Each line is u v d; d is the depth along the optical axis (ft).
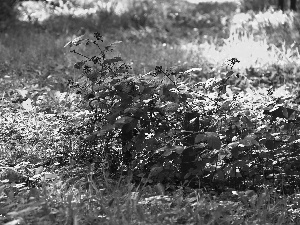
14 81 38.47
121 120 22.44
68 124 25.11
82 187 21.22
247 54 46.96
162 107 22.88
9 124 26.61
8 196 19.03
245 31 55.47
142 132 22.95
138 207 18.19
